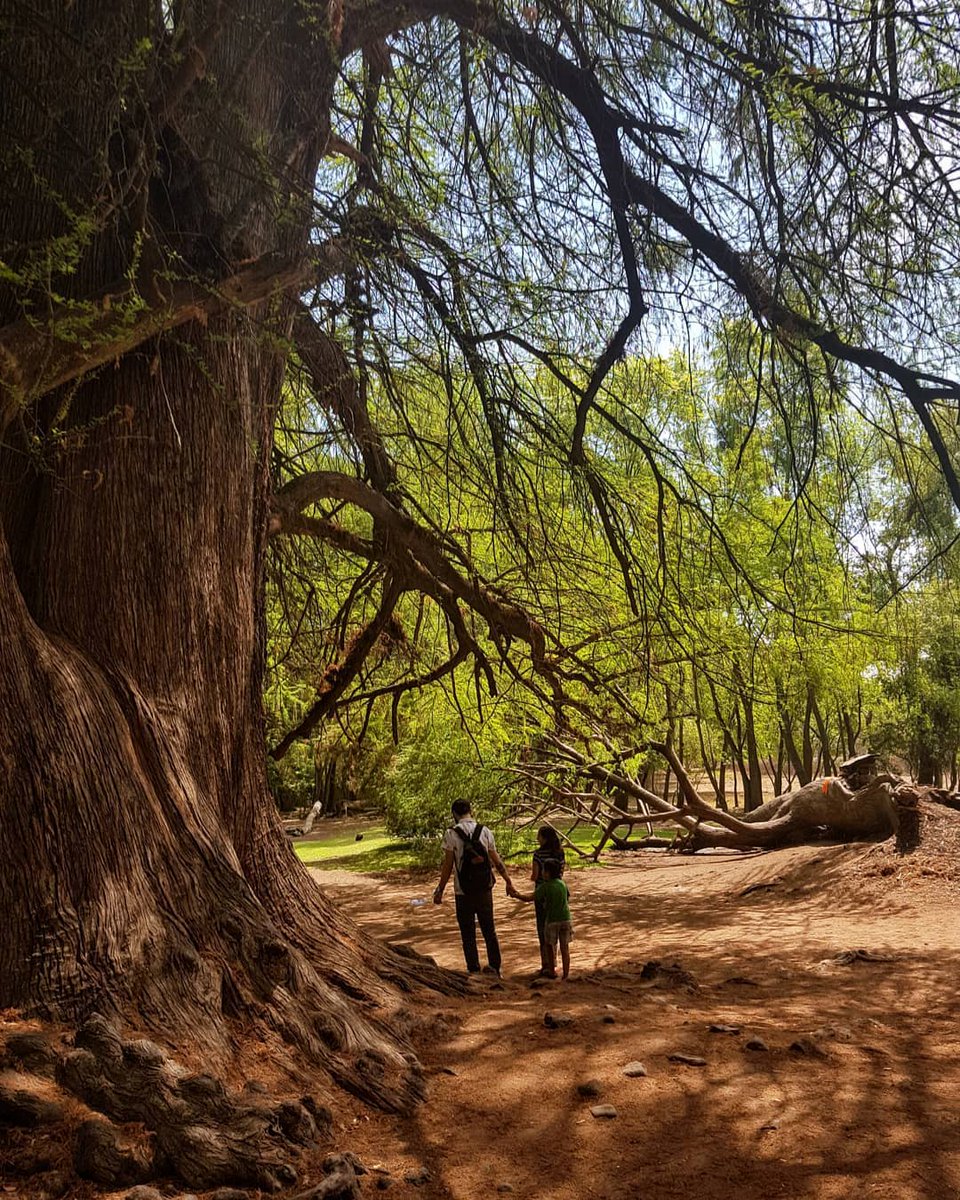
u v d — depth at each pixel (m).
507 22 6.30
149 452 5.30
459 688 16.38
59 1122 3.68
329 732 19.19
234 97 5.41
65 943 4.28
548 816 27.41
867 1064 5.48
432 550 8.25
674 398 8.37
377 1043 5.03
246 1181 3.68
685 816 21.70
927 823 17.08
